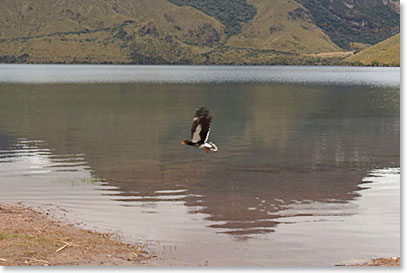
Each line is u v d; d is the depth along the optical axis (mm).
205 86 116312
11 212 18484
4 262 13102
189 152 32125
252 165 28422
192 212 19281
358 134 40688
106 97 79812
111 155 30906
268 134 40469
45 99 74312
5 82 123375
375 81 143625
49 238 15383
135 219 18312
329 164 28969
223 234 16859
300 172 26781
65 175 25359
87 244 15180
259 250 15352
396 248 15703
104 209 19516
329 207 20266
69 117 51688
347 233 17125
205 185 23594
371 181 24922
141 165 27984
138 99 76188
